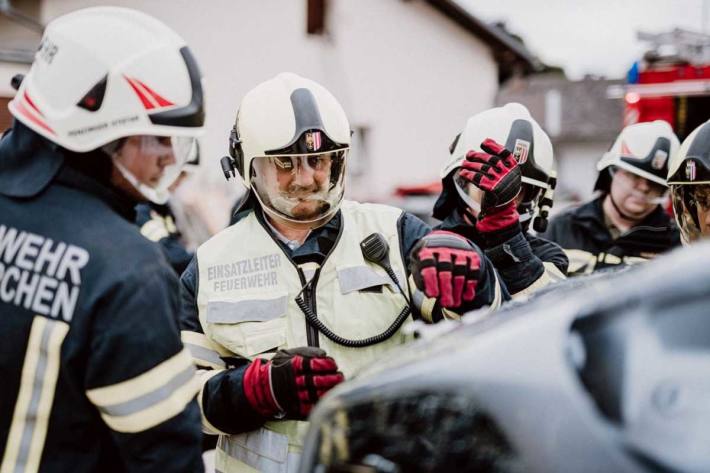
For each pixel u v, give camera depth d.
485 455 1.12
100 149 1.78
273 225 2.46
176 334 1.74
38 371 1.71
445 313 2.21
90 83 1.73
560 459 1.06
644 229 4.01
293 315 2.34
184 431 1.72
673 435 1.02
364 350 2.31
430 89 16.73
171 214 4.00
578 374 1.10
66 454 1.73
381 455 1.23
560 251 3.06
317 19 13.60
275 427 2.27
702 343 1.07
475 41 17.16
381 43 15.97
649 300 1.11
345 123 2.37
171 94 1.77
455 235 2.20
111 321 1.67
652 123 4.02
